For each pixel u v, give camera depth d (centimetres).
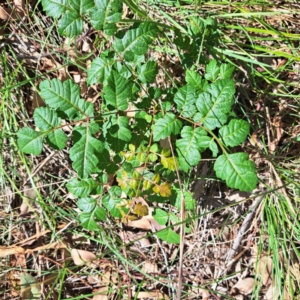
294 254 71
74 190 57
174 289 73
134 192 54
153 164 63
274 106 73
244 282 73
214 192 73
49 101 50
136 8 56
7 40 71
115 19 48
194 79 55
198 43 63
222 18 71
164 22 69
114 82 50
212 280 74
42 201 68
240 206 74
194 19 62
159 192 53
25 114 71
